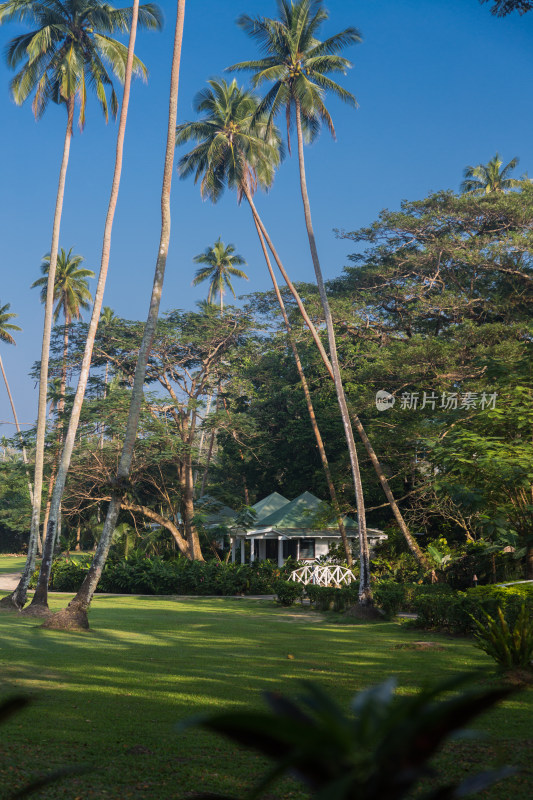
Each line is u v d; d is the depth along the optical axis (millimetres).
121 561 42969
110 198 24953
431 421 29750
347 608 27906
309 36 32344
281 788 5699
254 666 13500
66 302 69188
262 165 37969
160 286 22188
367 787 1851
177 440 48000
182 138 39781
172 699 9898
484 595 19484
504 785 5672
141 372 22141
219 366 53750
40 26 28219
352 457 27109
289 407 51656
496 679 11070
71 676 12070
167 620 25172
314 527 41750
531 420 21734
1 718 2135
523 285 42562
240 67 33469
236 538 51688
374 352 41688
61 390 52094
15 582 47188
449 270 45031
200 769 6316
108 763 6418
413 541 35031
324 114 32312
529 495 23359
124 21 28391
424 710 1878
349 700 9656
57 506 25531
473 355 34375
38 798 5145
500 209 42875
